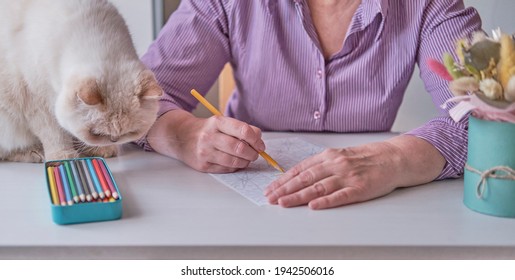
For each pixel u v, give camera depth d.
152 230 0.93
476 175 1.00
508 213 0.98
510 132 0.95
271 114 1.52
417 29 1.42
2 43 1.25
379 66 1.46
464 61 0.93
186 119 1.29
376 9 1.38
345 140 1.43
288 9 1.44
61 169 1.10
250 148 1.18
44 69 1.23
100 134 1.22
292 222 0.97
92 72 1.19
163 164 1.25
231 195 1.08
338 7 1.43
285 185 1.06
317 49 1.45
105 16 1.29
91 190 1.00
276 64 1.48
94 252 0.89
